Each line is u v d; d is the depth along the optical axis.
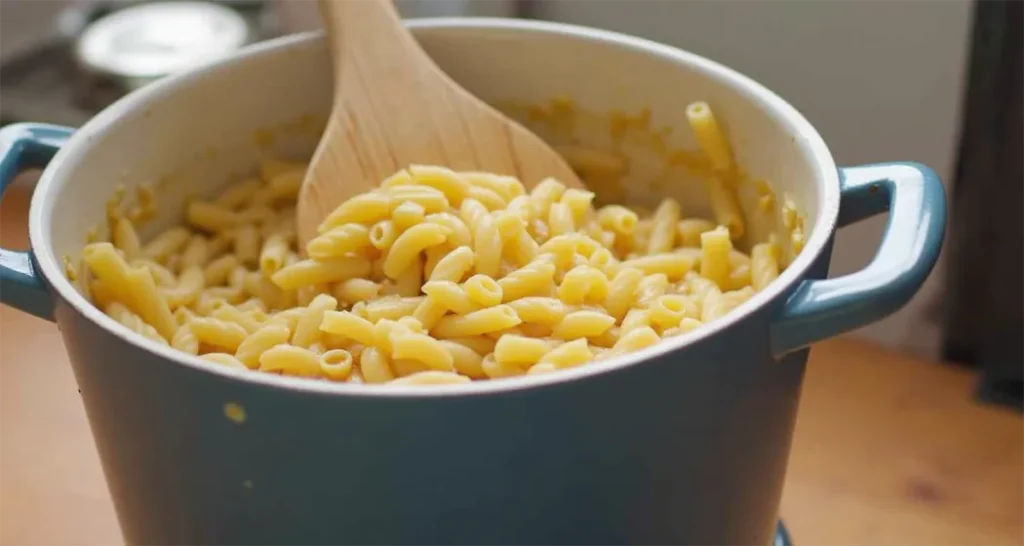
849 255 0.69
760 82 0.67
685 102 0.57
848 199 0.50
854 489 0.60
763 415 0.47
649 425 0.44
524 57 0.58
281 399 0.43
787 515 0.59
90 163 0.53
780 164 0.53
